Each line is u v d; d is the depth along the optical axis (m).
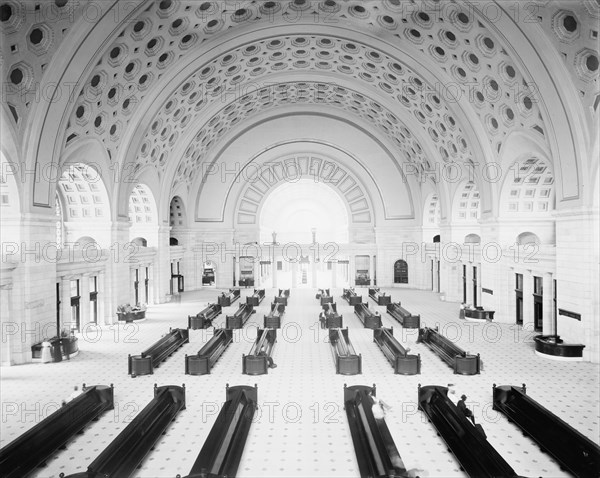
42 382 15.13
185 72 24.66
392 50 24.20
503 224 25.00
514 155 23.14
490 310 25.45
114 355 18.50
